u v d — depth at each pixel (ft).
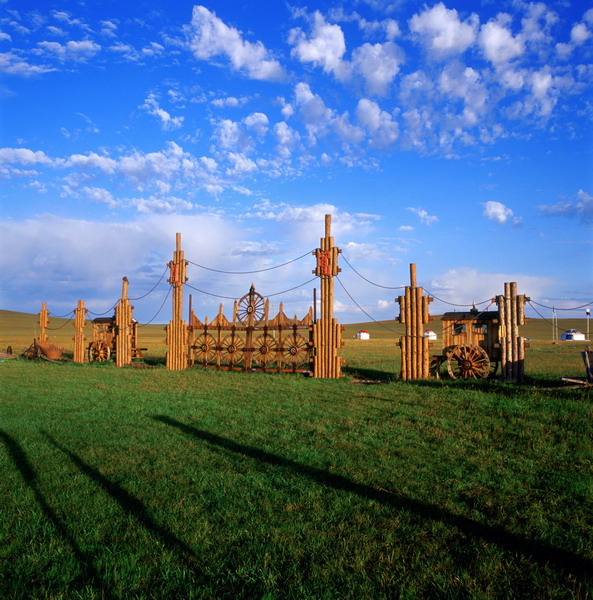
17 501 22.90
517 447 32.99
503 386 59.57
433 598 14.98
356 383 72.33
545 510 22.02
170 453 31.65
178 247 98.68
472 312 74.90
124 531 19.74
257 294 89.35
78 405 51.26
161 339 315.37
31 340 259.19
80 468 28.35
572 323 493.36
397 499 23.07
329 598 14.73
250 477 26.43
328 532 19.44
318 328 80.84
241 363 96.99
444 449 32.32
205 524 20.02
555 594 15.01
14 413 46.60
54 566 16.65
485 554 17.60
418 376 73.51
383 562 17.08
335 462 29.25
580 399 48.70
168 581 15.85
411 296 75.31
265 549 17.94
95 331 120.47
